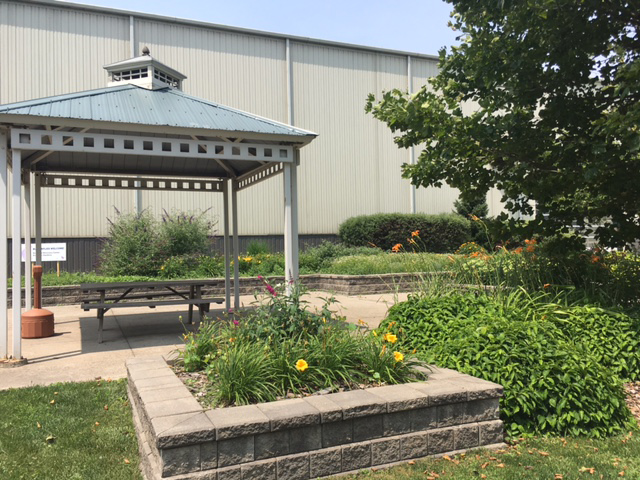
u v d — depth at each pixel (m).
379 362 4.16
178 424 3.03
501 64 6.19
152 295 8.57
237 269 10.07
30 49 16.22
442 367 4.51
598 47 6.23
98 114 6.33
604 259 7.15
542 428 4.04
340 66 21.03
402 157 22.16
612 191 6.22
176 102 7.61
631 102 6.18
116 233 14.91
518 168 6.33
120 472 3.40
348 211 21.02
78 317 9.81
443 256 13.21
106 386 5.19
